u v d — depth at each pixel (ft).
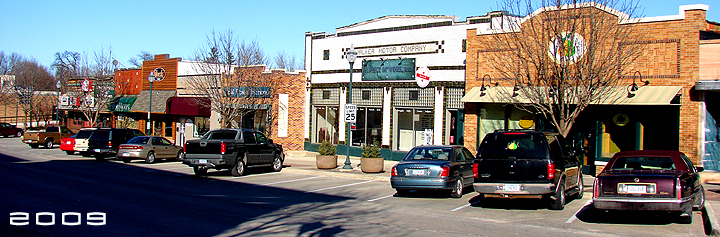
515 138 40.24
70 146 95.30
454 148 50.65
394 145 83.76
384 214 38.96
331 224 34.37
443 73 77.97
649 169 36.50
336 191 53.01
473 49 69.31
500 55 65.98
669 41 56.03
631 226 34.06
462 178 49.57
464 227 33.73
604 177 34.42
